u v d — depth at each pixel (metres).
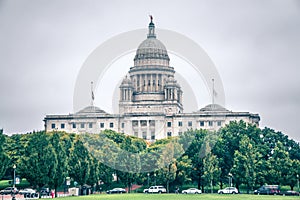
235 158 138.38
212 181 136.12
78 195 96.56
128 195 91.31
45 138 101.06
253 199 82.75
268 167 140.00
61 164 100.44
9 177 148.62
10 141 164.50
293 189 150.38
